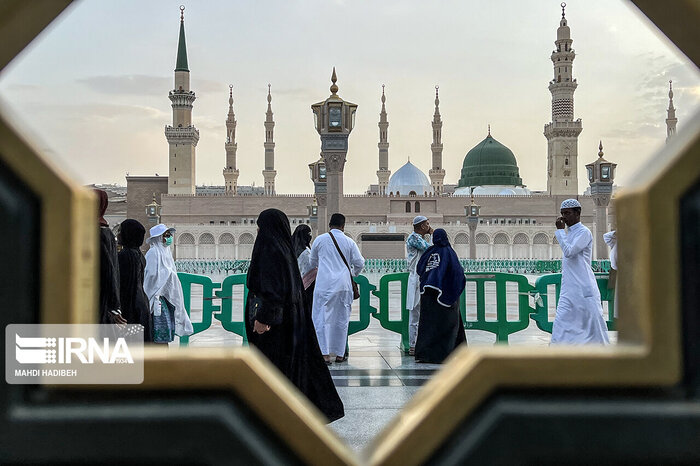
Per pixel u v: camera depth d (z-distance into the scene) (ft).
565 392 1.97
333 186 50.60
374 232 239.09
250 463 1.90
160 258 21.94
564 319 21.95
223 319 28.22
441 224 241.35
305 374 13.92
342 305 24.70
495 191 305.73
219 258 240.53
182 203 254.27
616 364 1.95
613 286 28.43
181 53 292.20
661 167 1.98
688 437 1.91
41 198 1.84
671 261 1.93
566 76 286.46
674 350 1.94
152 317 21.76
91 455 1.87
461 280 24.54
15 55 1.88
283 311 13.65
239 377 1.96
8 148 1.81
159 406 1.93
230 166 341.00
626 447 1.92
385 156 362.12
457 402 1.95
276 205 253.85
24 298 1.82
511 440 1.92
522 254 244.01
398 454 1.95
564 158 284.82
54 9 1.88
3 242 1.81
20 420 1.85
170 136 278.46
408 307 27.22
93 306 1.97
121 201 300.40
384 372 22.52
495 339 30.94
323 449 1.96
